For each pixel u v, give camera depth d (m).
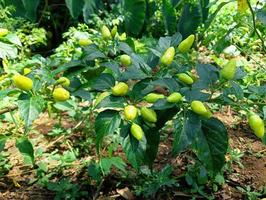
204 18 1.83
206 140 0.62
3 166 0.98
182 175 0.95
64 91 0.66
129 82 0.89
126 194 0.91
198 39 1.74
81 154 1.03
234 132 1.17
